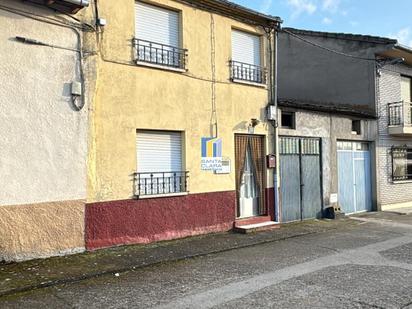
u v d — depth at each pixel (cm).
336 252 889
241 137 1193
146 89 960
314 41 1814
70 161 826
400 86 1788
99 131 875
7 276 673
